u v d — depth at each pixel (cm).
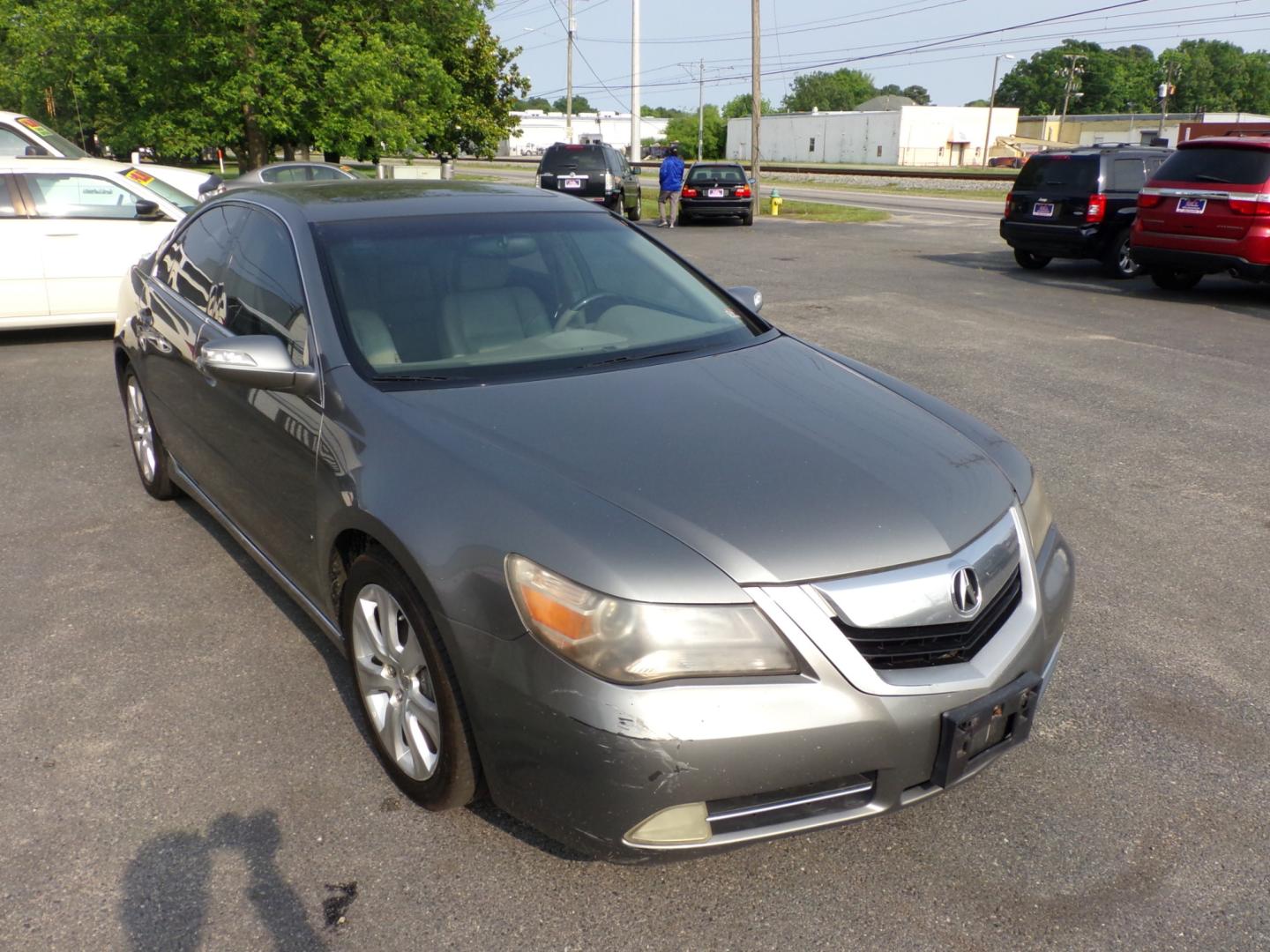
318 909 246
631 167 2716
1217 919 246
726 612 225
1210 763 308
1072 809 287
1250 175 1107
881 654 235
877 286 1284
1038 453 608
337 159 2645
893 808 240
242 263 384
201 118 2248
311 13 2347
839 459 270
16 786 288
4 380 755
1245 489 550
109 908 245
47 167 877
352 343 314
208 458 399
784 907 249
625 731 219
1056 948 238
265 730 317
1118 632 391
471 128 3450
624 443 270
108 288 888
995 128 8256
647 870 260
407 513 256
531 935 239
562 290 361
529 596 230
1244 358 871
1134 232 1224
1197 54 13038
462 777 256
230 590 412
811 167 6681
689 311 375
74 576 423
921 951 236
